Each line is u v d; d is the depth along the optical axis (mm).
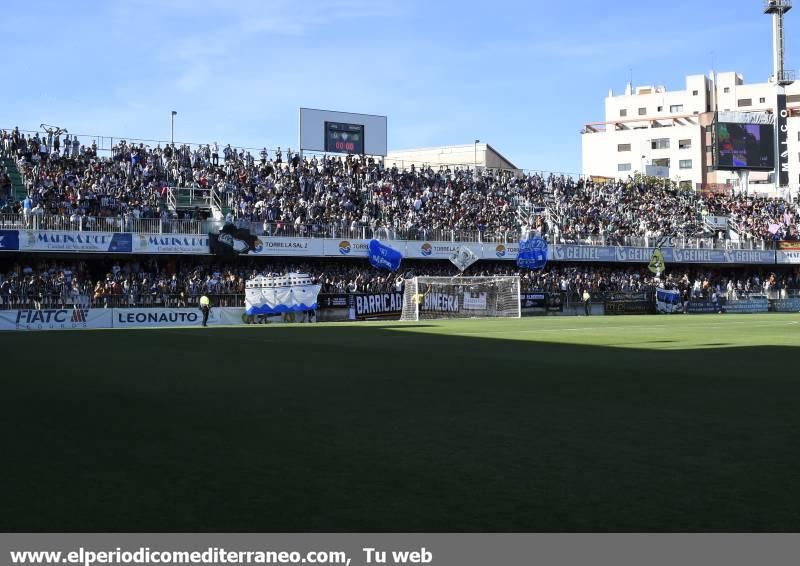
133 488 7125
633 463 7941
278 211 58125
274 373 16734
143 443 9164
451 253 62156
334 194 63062
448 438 9305
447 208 67875
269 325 45906
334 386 14328
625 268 74375
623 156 146250
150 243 50375
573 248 67750
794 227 85938
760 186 135625
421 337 30094
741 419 10492
